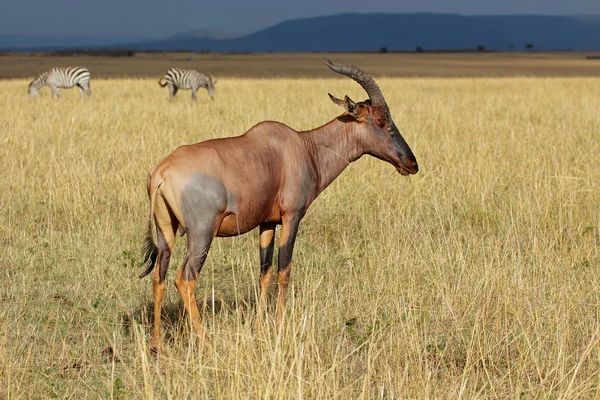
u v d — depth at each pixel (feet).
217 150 67.77
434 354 68.95
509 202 114.83
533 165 136.77
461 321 73.20
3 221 107.65
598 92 354.74
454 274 84.43
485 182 121.19
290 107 253.03
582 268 89.86
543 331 70.13
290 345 62.59
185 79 310.24
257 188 69.46
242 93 347.36
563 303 73.36
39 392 61.77
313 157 77.97
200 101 314.55
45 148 153.79
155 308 68.23
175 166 65.62
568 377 63.16
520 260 86.89
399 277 85.35
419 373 61.31
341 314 77.36
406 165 81.82
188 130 182.19
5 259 93.35
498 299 74.79
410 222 106.32
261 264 75.31
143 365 58.18
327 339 70.03
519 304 74.90
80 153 146.82
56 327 73.51
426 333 70.64
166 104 281.95
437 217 110.52
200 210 65.77
